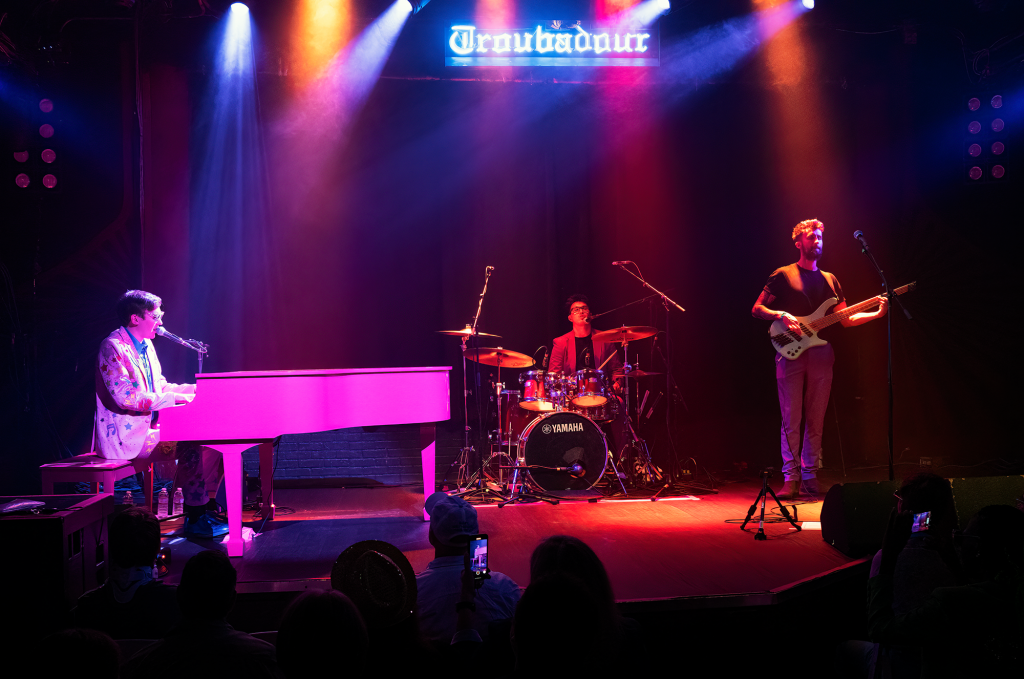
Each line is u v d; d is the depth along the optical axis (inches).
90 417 240.8
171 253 240.5
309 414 162.6
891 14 256.8
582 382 226.2
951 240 271.1
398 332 262.5
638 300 259.0
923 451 273.9
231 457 158.7
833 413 275.0
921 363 274.1
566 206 269.4
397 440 262.2
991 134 266.5
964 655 86.9
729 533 174.6
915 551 96.0
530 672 58.7
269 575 143.5
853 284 274.4
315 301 257.1
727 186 274.1
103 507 135.5
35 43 231.1
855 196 273.0
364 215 259.6
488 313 266.4
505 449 236.8
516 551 162.6
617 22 251.6
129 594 100.7
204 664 77.1
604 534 175.0
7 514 120.6
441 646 93.4
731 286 275.4
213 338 249.9
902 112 268.5
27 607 118.4
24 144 240.5
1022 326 269.0
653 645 128.3
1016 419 269.1
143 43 237.3
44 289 239.1
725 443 274.4
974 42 260.4
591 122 268.2
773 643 132.0
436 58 251.0
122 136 239.3
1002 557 86.7
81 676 62.1
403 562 83.0
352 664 64.8
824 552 156.6
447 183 263.9
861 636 140.3
